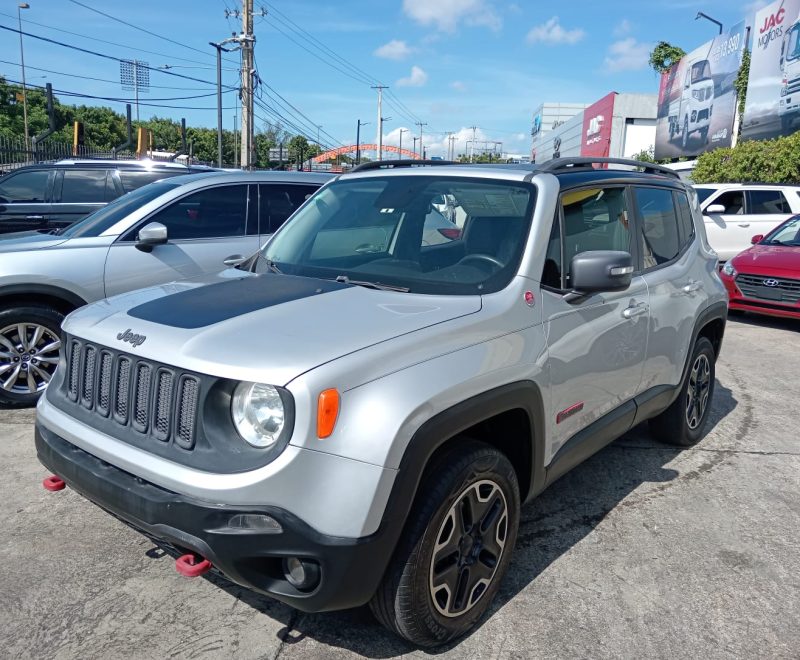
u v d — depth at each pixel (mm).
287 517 2312
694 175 22812
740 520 4012
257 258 3896
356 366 2426
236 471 2354
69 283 5410
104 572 3295
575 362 3338
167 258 5879
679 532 3857
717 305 5008
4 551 3449
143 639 2844
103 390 2816
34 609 3008
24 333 5383
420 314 2809
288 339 2527
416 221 3564
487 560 2951
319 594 2385
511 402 2871
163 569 3334
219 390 2438
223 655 2766
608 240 3842
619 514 4051
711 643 2932
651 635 2973
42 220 8664
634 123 40938
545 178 3498
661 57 41062
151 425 2594
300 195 6816
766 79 21469
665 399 4453
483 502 2861
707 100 27469
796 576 3447
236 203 6395
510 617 3068
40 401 3166
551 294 3250
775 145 19234
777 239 10523
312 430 2314
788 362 7730
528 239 3238
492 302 2998
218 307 2885
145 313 2900
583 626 3020
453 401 2598
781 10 20531
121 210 6000
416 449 2447
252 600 3117
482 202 3473
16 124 59750
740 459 4910
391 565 2545
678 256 4613
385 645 2857
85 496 2766
